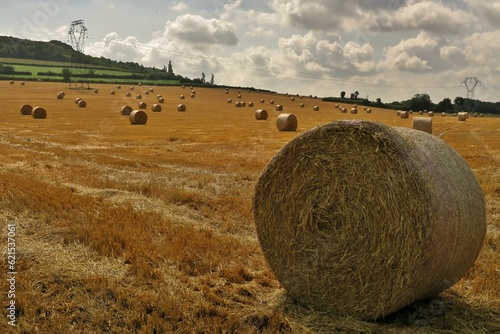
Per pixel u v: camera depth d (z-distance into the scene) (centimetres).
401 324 536
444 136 3000
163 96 8444
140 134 2834
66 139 2452
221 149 2161
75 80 10569
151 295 561
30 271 611
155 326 501
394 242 521
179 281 619
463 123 4634
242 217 962
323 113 6450
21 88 8706
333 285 562
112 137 2622
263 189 617
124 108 4722
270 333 497
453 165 577
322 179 574
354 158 551
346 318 550
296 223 591
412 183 510
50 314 523
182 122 4006
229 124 3866
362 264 542
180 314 523
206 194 1154
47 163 1559
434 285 546
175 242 752
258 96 10050
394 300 525
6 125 3288
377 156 535
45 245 712
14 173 1331
